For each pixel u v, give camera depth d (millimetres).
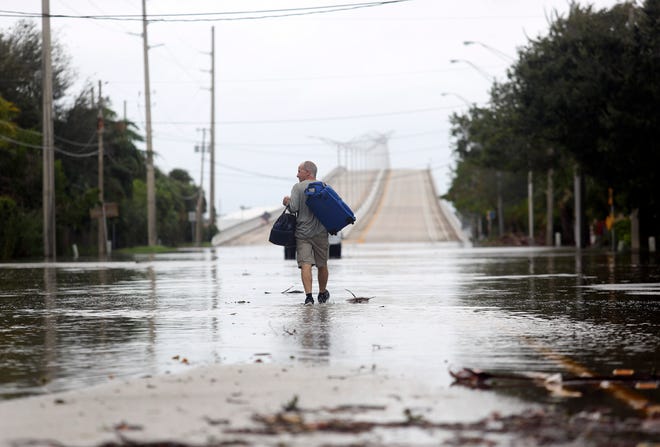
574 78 80188
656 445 11320
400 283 43562
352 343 21109
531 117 85312
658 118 76500
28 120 128125
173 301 33906
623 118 76250
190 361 18719
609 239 126312
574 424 12508
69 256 105938
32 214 108000
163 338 22547
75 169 136625
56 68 133125
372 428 12242
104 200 140625
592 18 86375
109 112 146625
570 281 44375
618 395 14703
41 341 22203
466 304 31266
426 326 24484
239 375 16469
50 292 39594
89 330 24469
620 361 18359
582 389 15242
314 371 16969
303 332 23266
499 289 38875
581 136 82125
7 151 111250
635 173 82250
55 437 11695
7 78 125375
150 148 143500
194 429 12133
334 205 31219
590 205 130625
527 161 120875
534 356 19031
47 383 16328
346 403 13906
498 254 93500
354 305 30859
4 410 13406
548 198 152625
